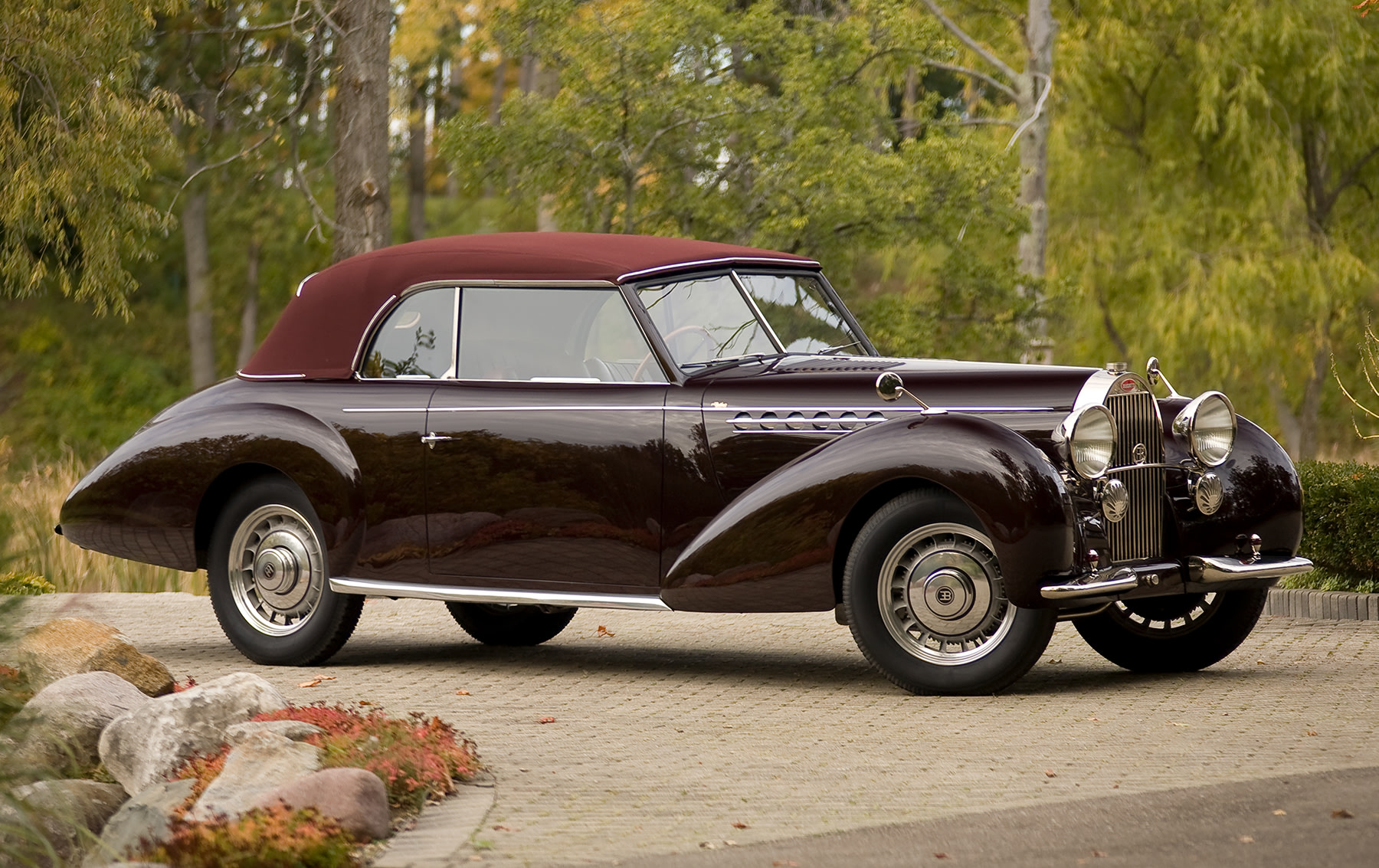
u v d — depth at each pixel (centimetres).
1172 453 1184
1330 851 661
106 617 1672
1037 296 3020
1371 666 1239
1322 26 3856
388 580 1278
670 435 1189
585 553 1215
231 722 873
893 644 1122
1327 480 1596
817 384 1175
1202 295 3791
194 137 4338
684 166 2798
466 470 1247
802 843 711
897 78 3081
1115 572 1089
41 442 5375
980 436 1078
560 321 1248
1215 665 1262
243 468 1347
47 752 862
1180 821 727
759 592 1141
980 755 911
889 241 2791
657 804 801
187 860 658
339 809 717
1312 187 4131
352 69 2600
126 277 2683
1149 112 4012
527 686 1212
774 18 2781
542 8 2698
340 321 1329
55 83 2556
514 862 682
